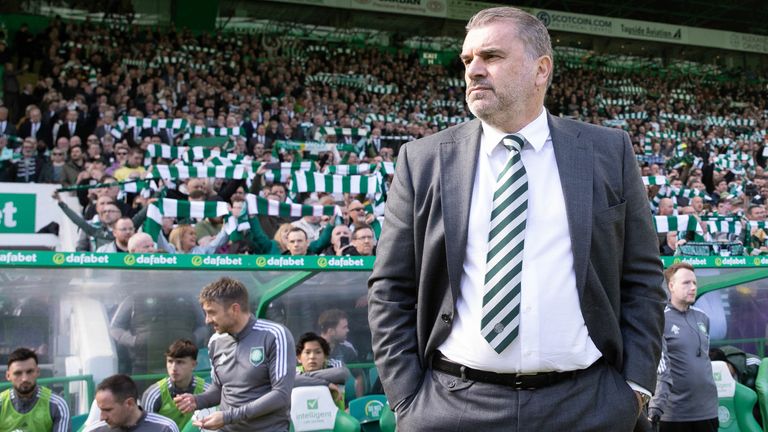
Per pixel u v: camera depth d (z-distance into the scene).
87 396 4.17
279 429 3.39
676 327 4.36
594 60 23.23
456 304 1.69
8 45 16.70
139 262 4.30
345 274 4.87
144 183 7.01
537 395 1.62
